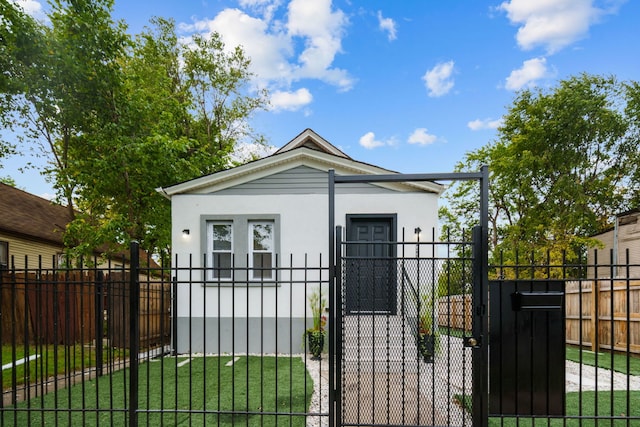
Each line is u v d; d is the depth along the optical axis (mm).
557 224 14812
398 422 3457
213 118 16625
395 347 5219
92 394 4422
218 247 7797
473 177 2916
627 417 2816
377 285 5090
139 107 9930
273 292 7492
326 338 6578
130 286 3109
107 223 9648
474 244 2908
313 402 4090
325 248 7527
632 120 15992
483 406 2799
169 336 7723
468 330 3076
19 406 3996
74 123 9391
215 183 7730
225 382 4906
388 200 7492
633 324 6305
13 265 3324
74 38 8398
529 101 17031
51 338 7234
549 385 2926
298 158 7688
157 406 3953
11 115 9117
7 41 7652
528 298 2902
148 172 10078
